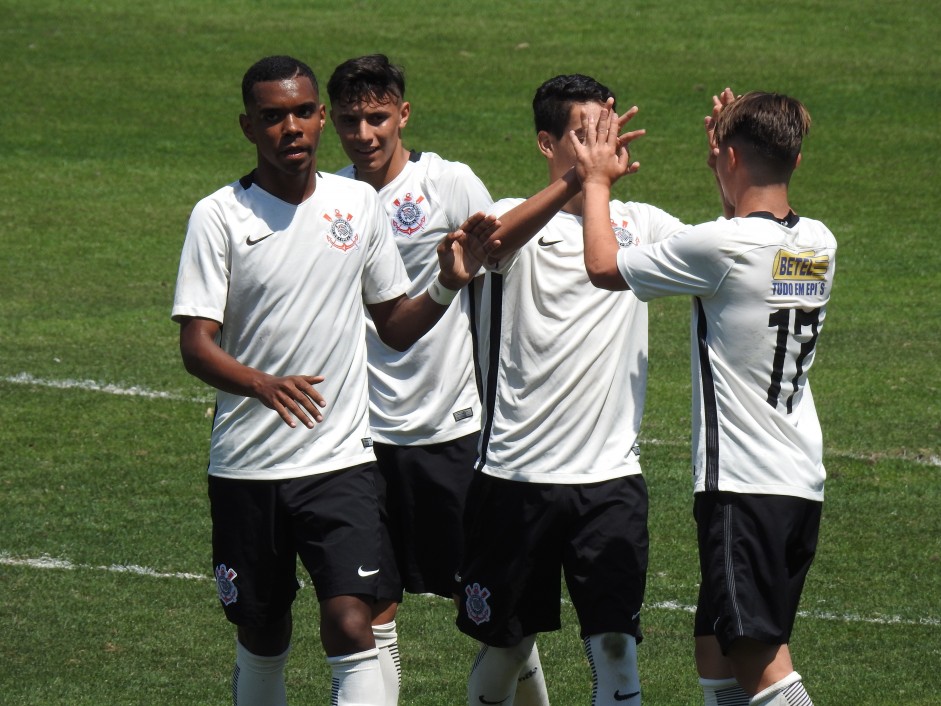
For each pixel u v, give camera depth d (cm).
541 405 1661
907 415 3150
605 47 6956
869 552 2434
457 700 1922
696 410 1533
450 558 1967
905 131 5906
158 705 1880
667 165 5453
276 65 1564
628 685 1655
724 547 1491
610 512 1662
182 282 1577
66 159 5459
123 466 2833
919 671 1995
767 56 6831
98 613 2177
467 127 5850
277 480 1602
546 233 1669
